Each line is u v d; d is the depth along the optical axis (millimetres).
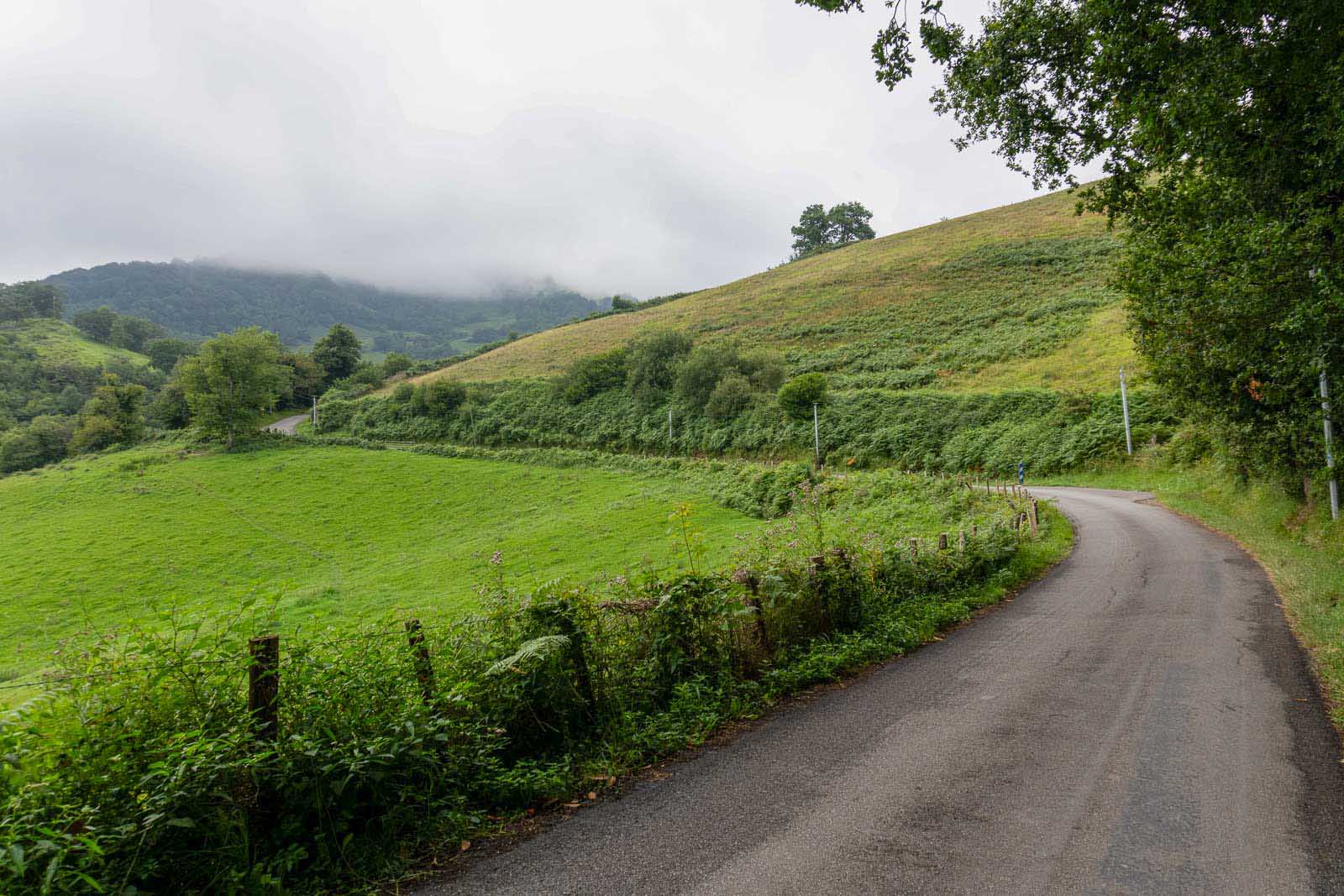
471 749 4766
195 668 3883
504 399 78250
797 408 56469
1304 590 11039
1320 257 10766
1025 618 10820
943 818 4266
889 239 124688
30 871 2920
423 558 35094
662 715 5957
